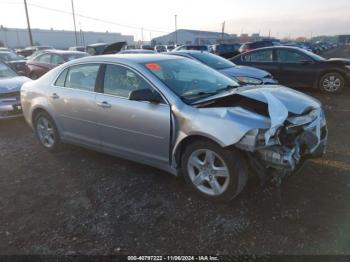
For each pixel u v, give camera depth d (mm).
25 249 2867
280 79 10578
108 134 4277
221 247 2801
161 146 3748
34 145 5734
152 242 2904
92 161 4816
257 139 3049
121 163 4684
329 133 5793
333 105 8164
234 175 3256
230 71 8508
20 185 4105
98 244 2902
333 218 3127
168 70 4121
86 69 4547
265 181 3330
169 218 3256
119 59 4219
